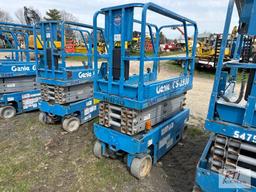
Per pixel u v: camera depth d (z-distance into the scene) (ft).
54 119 16.39
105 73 10.83
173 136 13.00
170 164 11.71
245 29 6.50
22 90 18.79
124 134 9.98
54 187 9.66
